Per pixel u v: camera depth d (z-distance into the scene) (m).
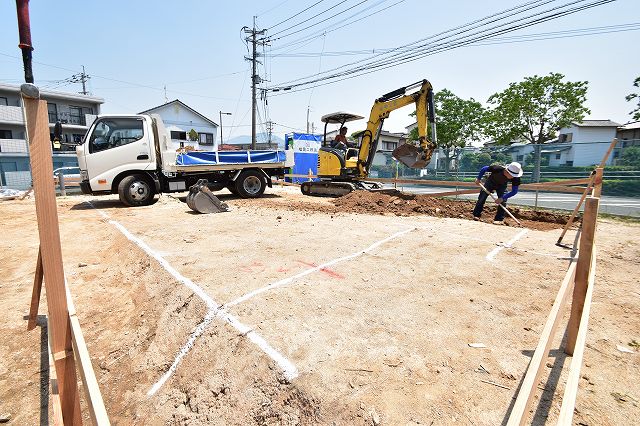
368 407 2.07
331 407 2.09
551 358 2.56
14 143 23.94
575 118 21.02
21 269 5.09
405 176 20.20
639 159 11.45
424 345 2.70
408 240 5.73
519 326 3.01
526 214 8.74
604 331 2.92
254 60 25.55
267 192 14.47
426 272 4.26
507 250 5.17
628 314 3.21
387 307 3.33
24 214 9.28
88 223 7.59
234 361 2.69
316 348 2.65
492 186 8.18
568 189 7.63
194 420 2.44
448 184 9.59
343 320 3.07
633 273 4.29
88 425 2.63
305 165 21.70
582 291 2.45
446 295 3.61
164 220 7.62
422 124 9.87
